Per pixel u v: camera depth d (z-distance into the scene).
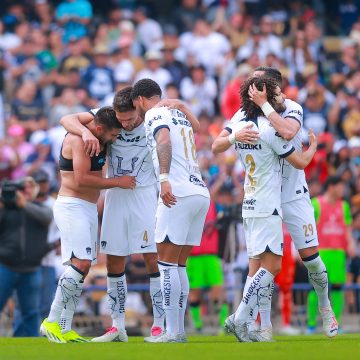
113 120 31.08
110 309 32.72
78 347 27.88
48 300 43.81
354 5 85.50
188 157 30.48
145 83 31.02
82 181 30.92
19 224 41.91
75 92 64.44
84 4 75.50
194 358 23.97
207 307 49.19
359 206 53.62
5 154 57.78
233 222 47.81
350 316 49.81
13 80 68.50
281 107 30.08
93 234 31.91
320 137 57.88
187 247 31.22
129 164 32.22
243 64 66.56
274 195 29.72
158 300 32.59
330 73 75.88
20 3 78.62
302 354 24.78
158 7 85.56
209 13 80.56
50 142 59.12
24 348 27.64
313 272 31.55
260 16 81.00
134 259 49.22
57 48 72.94
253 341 30.20
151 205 32.47
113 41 75.56
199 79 68.25
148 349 26.77
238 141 29.73
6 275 41.97
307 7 82.00
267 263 29.80
